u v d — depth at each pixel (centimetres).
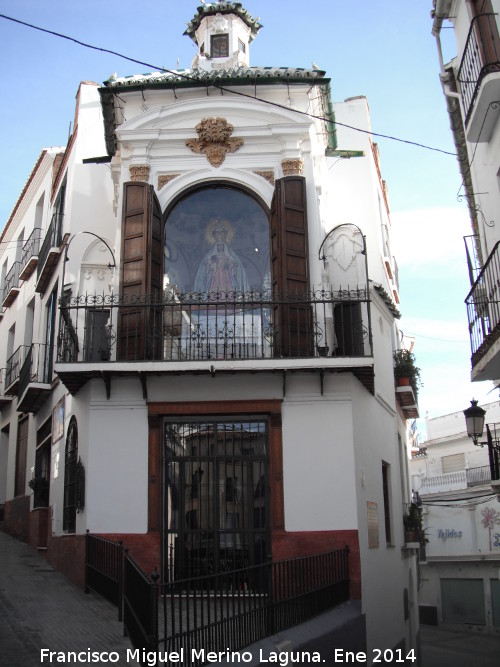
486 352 1097
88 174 1658
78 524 1254
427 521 3638
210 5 1759
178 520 1205
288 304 1243
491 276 1126
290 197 1306
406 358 1855
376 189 1834
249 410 1230
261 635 875
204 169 1351
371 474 1337
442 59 1368
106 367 1189
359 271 1368
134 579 816
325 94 1405
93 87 1752
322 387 1222
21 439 2078
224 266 1352
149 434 1227
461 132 1398
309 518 1187
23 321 2153
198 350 1245
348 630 1075
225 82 1352
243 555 1190
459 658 2538
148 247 1279
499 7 1115
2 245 2616
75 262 1586
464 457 3778
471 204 1409
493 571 3156
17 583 1249
